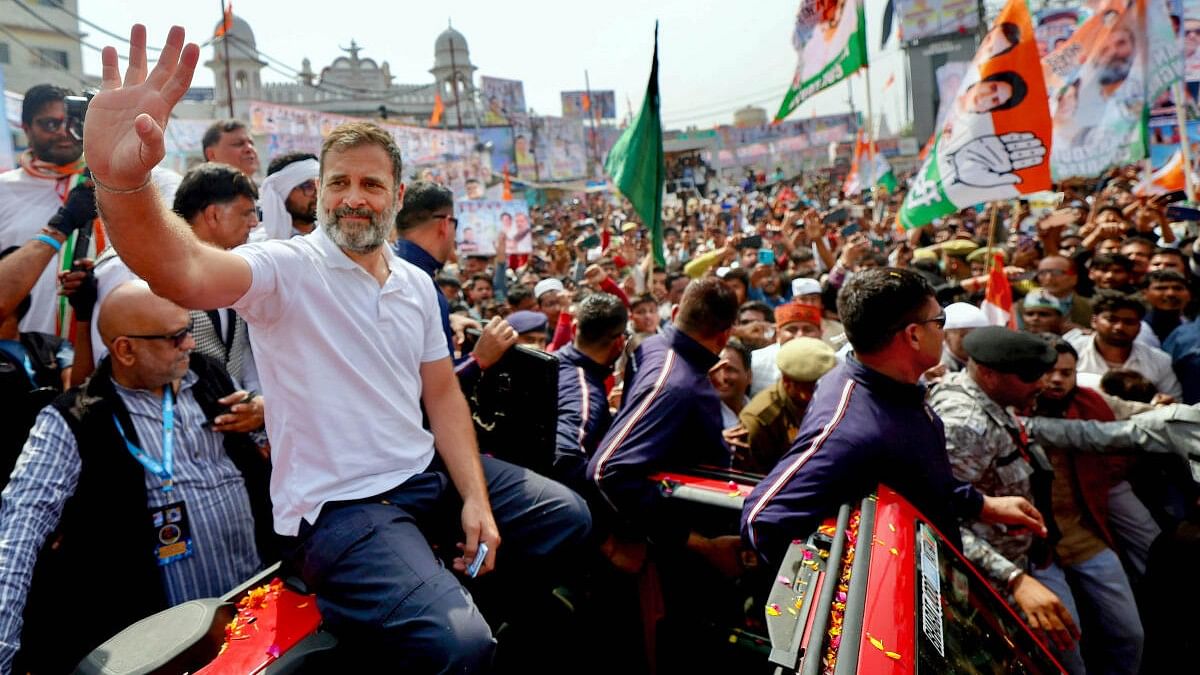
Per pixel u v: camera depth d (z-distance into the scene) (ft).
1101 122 23.73
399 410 6.17
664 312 25.86
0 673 5.55
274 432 5.93
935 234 43.09
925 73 146.92
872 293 7.47
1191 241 26.55
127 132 4.40
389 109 146.82
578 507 7.19
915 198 17.79
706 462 9.95
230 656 5.26
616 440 9.34
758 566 8.89
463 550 6.32
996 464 9.20
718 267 28.17
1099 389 12.39
